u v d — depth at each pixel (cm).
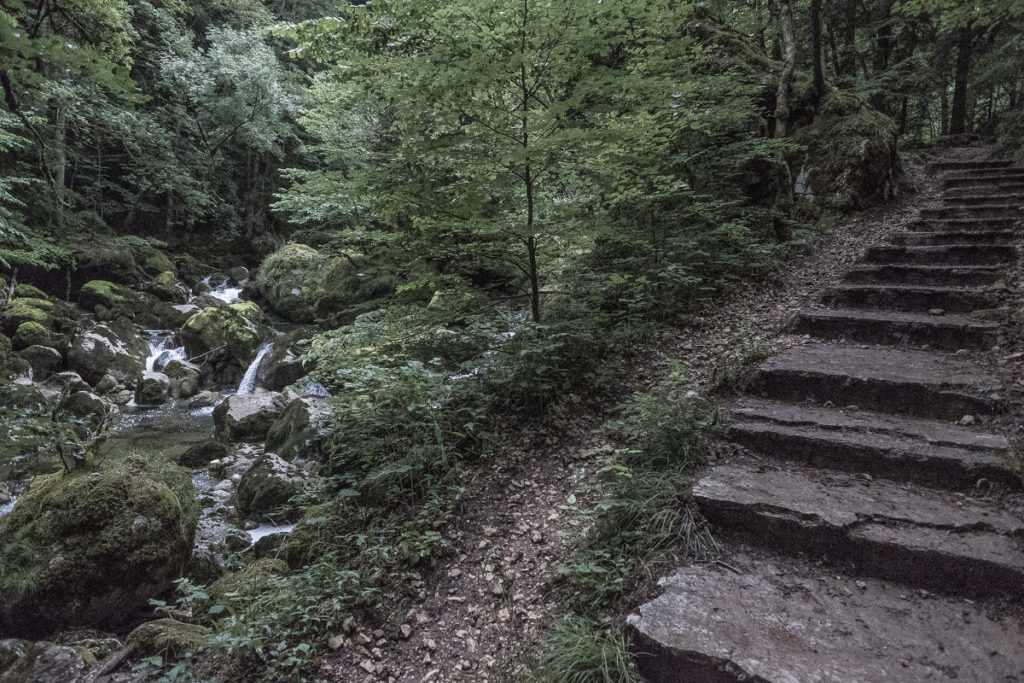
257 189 2261
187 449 841
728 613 242
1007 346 425
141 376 1254
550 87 489
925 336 471
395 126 467
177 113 1809
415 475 414
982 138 1346
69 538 384
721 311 621
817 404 410
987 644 220
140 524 396
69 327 1297
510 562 327
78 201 1680
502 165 446
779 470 339
